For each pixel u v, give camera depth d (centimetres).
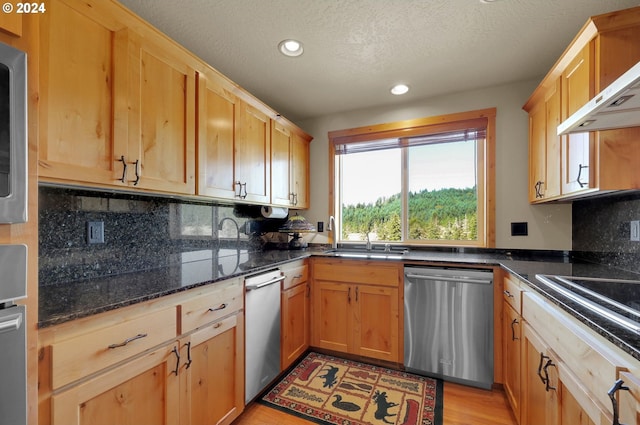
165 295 117
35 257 76
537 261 198
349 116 295
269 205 247
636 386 62
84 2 109
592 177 136
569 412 97
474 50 188
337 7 149
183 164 154
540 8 150
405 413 169
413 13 154
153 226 172
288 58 198
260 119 224
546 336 117
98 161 114
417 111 267
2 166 68
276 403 179
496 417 166
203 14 154
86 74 110
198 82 163
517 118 234
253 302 174
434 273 207
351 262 235
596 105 98
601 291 116
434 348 207
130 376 104
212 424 141
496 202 240
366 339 228
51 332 83
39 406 80
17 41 73
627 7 147
